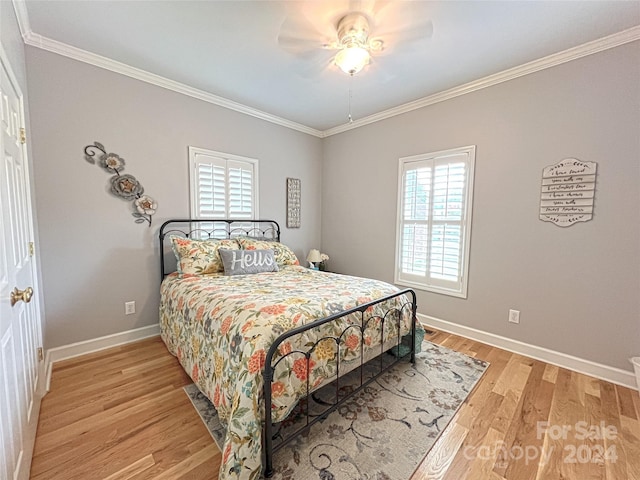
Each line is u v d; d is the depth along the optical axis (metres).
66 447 1.39
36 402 1.56
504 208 2.50
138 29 1.92
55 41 2.06
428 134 2.98
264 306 1.58
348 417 1.64
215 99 2.97
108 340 2.46
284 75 2.51
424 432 1.53
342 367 1.70
